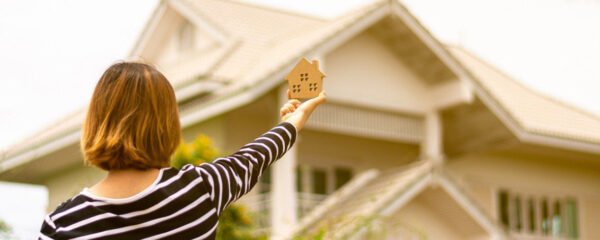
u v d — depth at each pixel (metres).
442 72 16.53
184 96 15.45
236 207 10.53
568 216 20.41
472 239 15.36
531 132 17.58
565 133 18.61
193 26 19.39
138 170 2.27
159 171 2.27
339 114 15.73
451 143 18.16
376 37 16.66
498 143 17.62
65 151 17.66
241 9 19.84
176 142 2.35
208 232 2.25
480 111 16.84
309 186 16.45
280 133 2.53
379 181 15.95
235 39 17.56
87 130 2.30
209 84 15.12
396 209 14.38
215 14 19.05
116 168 2.26
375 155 17.33
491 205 19.34
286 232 13.62
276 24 19.34
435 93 16.81
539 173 20.22
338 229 10.89
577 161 20.72
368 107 16.19
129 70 2.32
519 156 20.03
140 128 2.26
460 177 19.02
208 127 15.39
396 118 16.53
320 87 2.68
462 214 15.17
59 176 18.89
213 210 2.27
